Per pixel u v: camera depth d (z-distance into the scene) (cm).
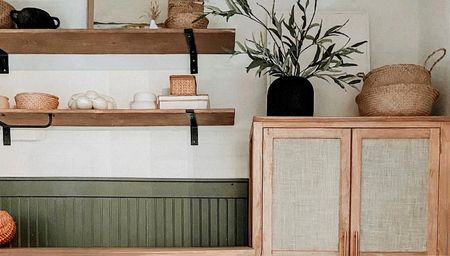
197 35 300
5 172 324
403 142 270
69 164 325
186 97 298
